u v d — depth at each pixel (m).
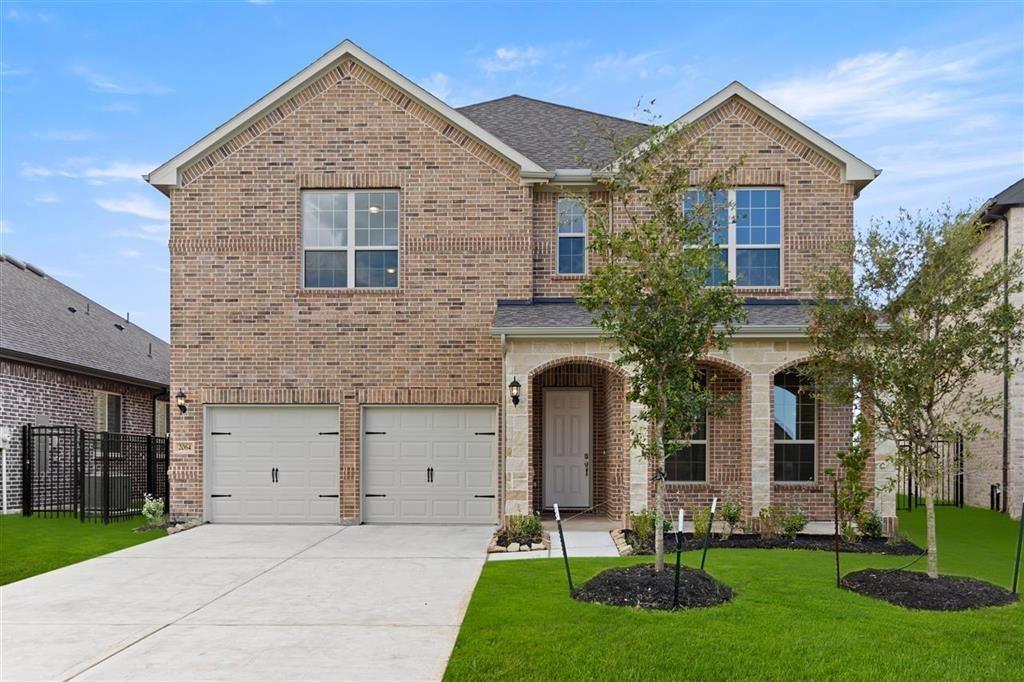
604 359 12.77
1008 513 17.25
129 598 8.47
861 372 8.71
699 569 8.80
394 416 14.31
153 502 14.09
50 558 11.02
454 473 14.23
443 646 6.58
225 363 14.25
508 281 14.27
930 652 6.07
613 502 14.00
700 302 7.93
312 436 14.32
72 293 25.20
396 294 14.26
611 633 6.58
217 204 14.42
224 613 7.77
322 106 14.53
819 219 14.17
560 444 15.46
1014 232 17.11
